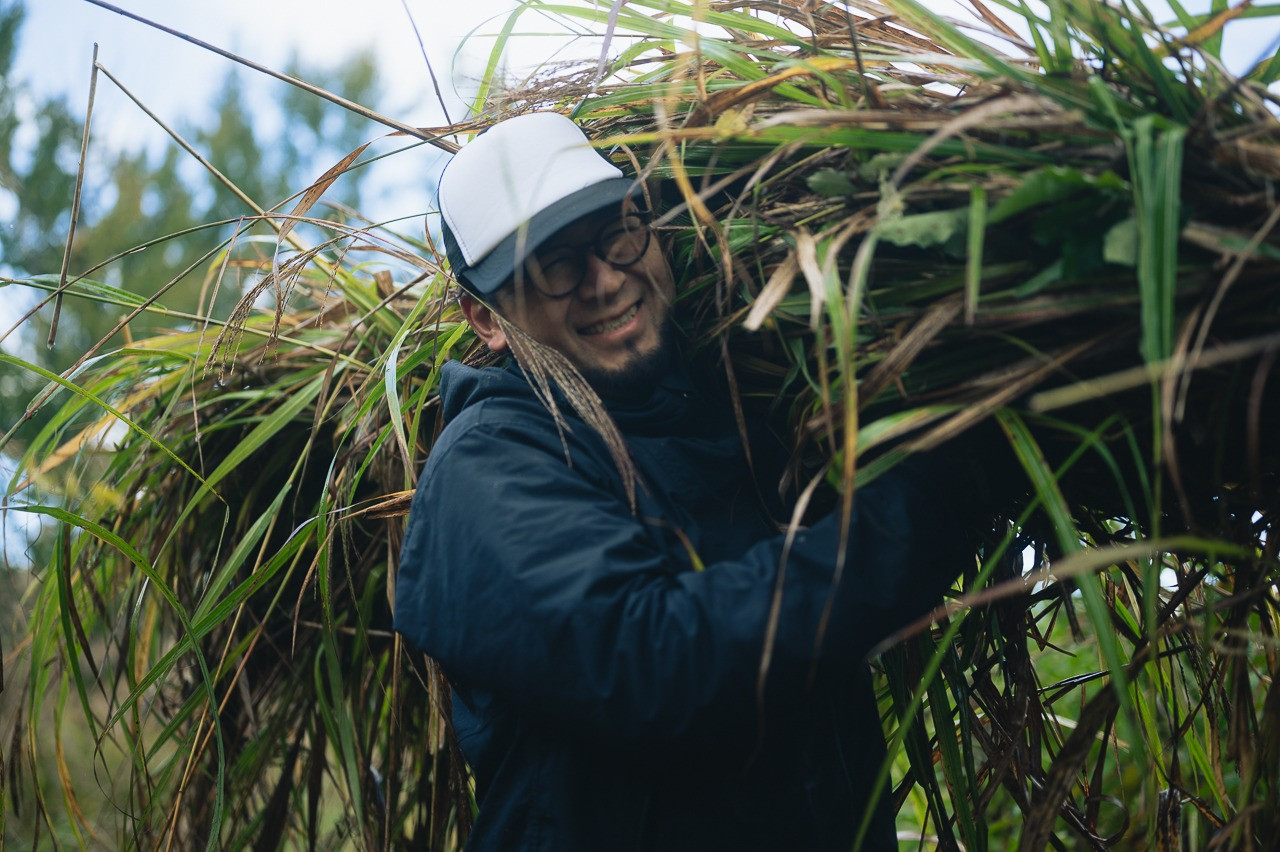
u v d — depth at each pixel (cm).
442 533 108
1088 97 96
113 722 137
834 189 104
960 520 103
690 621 96
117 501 174
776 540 101
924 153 95
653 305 118
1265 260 83
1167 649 127
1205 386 91
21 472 153
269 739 173
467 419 115
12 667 165
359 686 169
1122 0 94
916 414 93
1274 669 110
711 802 107
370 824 167
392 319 167
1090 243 88
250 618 177
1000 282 94
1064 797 99
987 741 123
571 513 103
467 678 106
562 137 124
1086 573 86
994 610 123
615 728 97
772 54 123
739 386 123
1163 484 106
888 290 101
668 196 129
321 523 135
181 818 174
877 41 121
